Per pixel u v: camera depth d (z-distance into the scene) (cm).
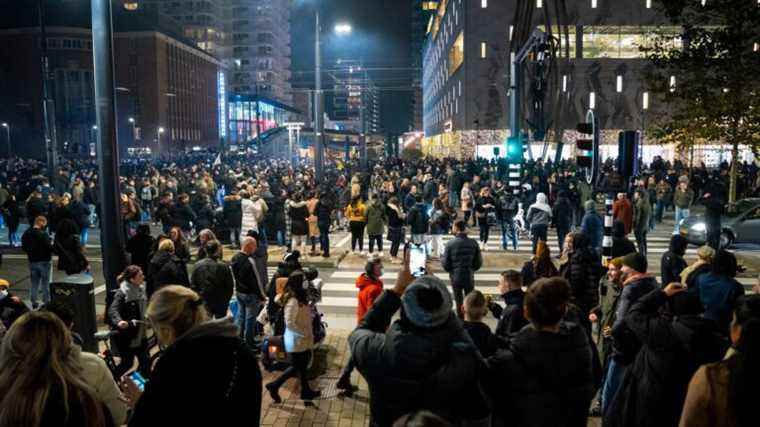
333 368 824
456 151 6425
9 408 275
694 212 2755
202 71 13600
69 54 10300
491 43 5912
